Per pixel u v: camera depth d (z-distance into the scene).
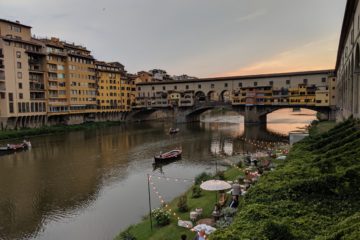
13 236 23.36
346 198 13.54
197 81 118.38
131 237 19.30
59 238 22.83
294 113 173.38
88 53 108.62
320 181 14.61
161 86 127.50
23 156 53.97
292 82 98.19
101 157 52.38
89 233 23.47
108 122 108.69
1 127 74.50
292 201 14.01
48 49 89.25
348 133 27.34
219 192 25.08
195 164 45.53
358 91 32.25
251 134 77.56
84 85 102.81
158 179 37.53
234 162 45.16
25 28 84.44
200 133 82.56
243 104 103.88
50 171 43.16
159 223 20.67
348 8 35.31
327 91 87.38
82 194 32.88
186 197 25.95
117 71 119.44
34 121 85.19
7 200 31.41
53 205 29.77
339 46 53.66
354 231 9.16
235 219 13.16
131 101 128.25
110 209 28.22
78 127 92.12
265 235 10.60
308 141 30.97
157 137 75.81
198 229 17.17
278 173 18.47
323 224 11.41
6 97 74.31
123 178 38.88
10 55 75.69
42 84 88.12
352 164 17.31
